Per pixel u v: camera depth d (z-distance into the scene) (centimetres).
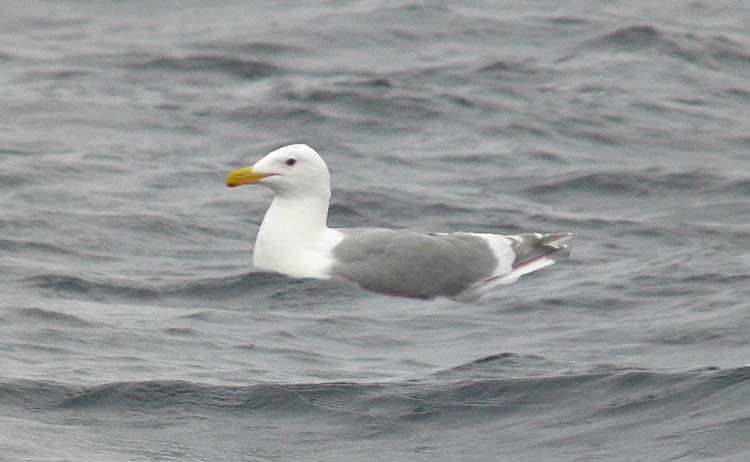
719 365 1225
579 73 2761
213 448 1040
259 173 1605
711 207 2020
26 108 2445
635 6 3331
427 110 2475
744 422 1062
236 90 2627
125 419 1094
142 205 1923
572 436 1064
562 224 1922
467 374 1224
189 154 2233
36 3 3400
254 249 1631
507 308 1502
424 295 1548
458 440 1065
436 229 1900
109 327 1362
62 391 1142
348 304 1505
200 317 1427
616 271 1656
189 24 3158
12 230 1745
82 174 2067
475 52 2881
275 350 1320
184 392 1149
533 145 2331
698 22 3203
